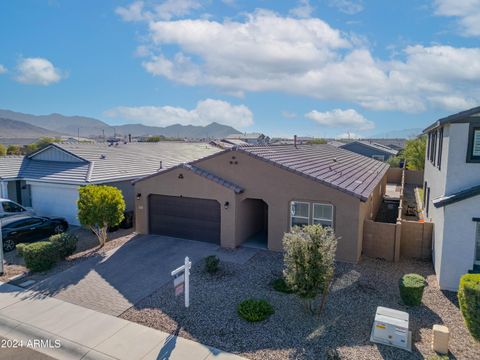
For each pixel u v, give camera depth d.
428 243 14.75
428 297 11.31
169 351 8.64
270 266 14.05
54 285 12.65
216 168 17.11
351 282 12.47
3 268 13.76
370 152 59.75
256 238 17.83
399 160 48.09
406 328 8.55
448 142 12.05
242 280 12.70
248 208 17.59
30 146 63.69
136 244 17.16
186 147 38.66
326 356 8.30
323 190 14.77
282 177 15.58
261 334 9.27
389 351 8.47
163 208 18.38
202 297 11.41
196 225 17.53
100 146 28.80
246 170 16.39
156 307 10.89
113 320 10.19
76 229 20.38
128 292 12.02
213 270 13.41
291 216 15.66
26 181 23.52
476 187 11.26
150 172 26.25
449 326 9.59
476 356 8.27
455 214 11.50
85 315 10.51
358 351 8.49
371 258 14.94
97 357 8.52
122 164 25.72
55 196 22.27
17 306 11.12
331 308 10.59
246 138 120.00
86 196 16.30
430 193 18.02
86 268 14.20
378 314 9.13
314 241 9.43
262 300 10.60
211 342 8.98
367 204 16.91
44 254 13.87
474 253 11.40
